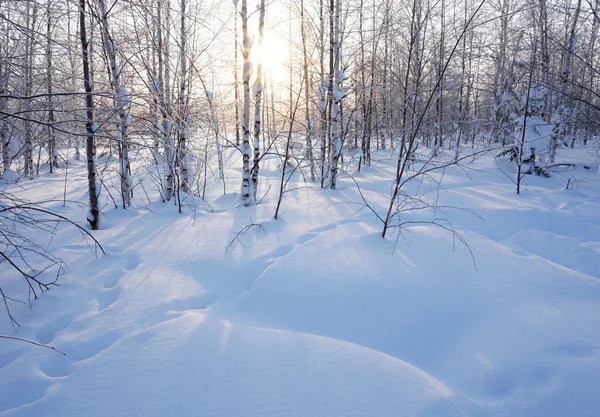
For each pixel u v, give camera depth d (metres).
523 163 11.34
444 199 7.86
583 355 2.57
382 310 3.40
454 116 16.52
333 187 9.45
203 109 7.67
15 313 3.39
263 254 4.89
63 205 7.57
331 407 2.18
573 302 3.31
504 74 13.52
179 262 4.63
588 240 5.57
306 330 3.23
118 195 8.67
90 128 5.41
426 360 2.80
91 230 5.88
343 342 2.89
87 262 4.52
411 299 3.53
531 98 11.17
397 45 7.98
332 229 5.78
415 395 2.27
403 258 4.40
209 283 4.20
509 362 2.58
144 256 4.78
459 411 2.16
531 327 2.94
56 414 2.15
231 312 3.56
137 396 2.29
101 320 3.27
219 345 2.82
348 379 2.42
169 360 2.62
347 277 3.98
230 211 7.13
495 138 15.23
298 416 2.11
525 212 6.55
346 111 12.30
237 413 2.14
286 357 2.66
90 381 2.42
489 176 10.96
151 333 2.97
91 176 5.77
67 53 4.16
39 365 2.69
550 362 2.53
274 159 16.66
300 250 4.76
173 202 7.83
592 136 24.28
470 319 3.19
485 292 3.57
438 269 4.07
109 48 5.90
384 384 2.38
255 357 2.67
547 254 5.03
